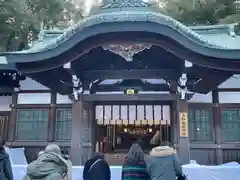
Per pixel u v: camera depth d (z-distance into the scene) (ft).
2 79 37.73
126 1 26.76
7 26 58.75
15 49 66.90
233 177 27.14
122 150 49.34
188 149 30.76
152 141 48.16
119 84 34.88
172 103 35.01
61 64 28.02
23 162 34.55
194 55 26.84
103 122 37.11
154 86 34.99
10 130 37.78
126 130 54.70
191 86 31.83
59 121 37.68
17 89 38.42
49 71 30.04
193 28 36.40
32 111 38.24
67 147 36.45
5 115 39.60
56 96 38.34
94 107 35.99
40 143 37.09
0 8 56.44
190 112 36.91
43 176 13.04
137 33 26.25
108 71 31.45
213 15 65.98
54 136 37.24
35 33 67.87
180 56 26.99
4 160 19.34
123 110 35.81
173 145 33.50
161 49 29.01
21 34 65.26
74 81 30.42
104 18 25.13
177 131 31.89
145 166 18.25
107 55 30.17
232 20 57.36
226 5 63.31
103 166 19.88
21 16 59.77
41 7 72.90
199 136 36.27
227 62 27.20
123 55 27.45
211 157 35.63
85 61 30.37
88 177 19.61
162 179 16.99
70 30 26.27
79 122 31.58
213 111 36.83
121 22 25.13
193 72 30.07
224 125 36.52
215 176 27.17
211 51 26.21
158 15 25.18
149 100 33.45
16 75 37.52
